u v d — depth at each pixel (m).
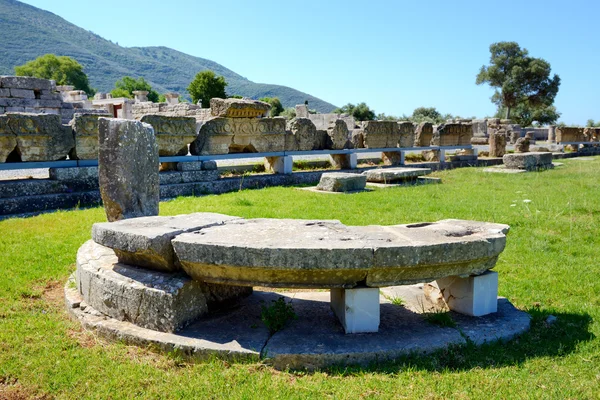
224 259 3.42
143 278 3.81
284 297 4.49
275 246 3.36
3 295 4.56
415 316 4.00
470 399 2.84
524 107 59.12
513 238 6.76
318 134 15.21
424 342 3.46
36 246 6.00
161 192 10.30
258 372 3.19
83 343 3.69
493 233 3.97
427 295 4.50
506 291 4.77
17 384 3.10
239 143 12.84
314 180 14.41
